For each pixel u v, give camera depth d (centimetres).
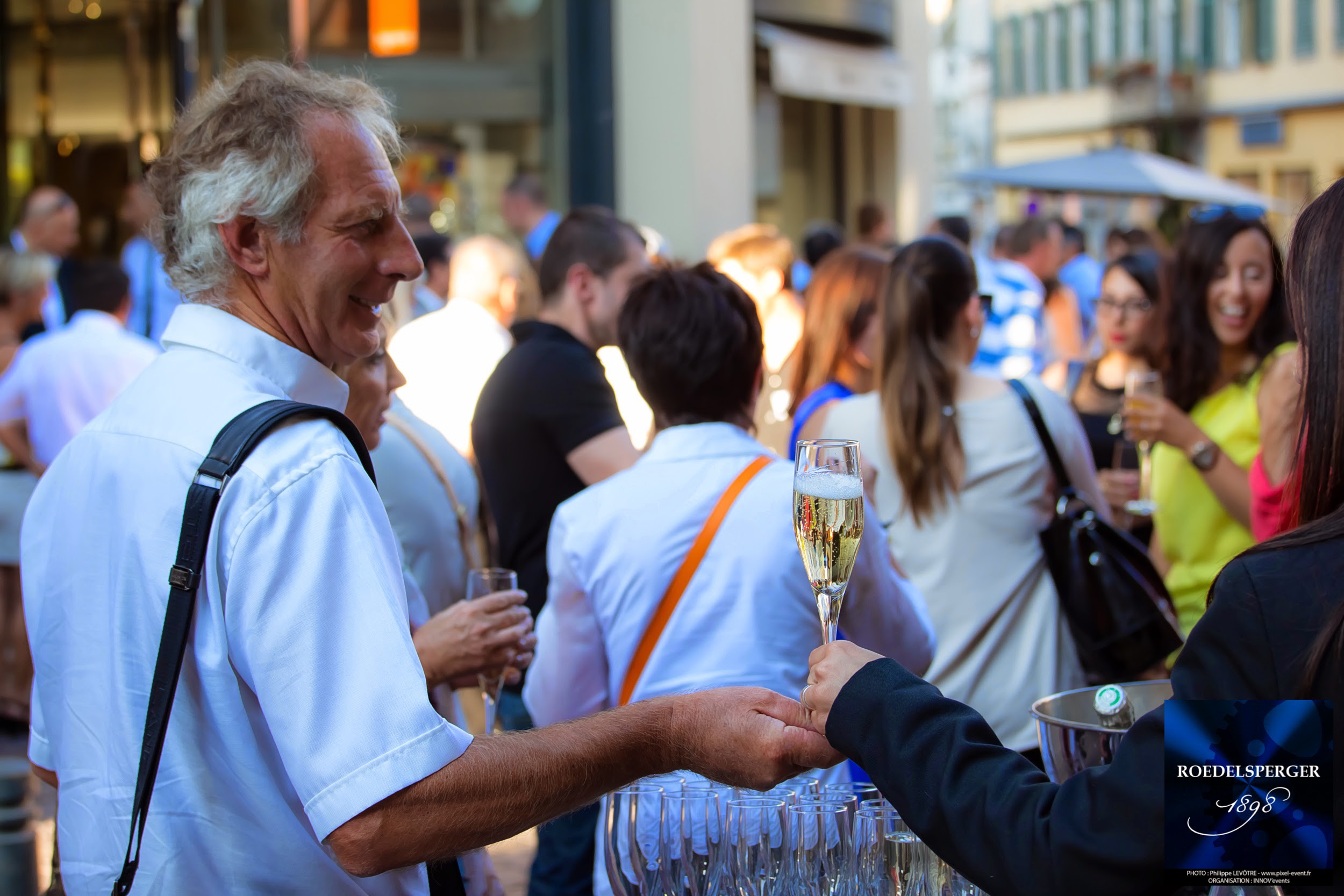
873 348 380
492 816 145
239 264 162
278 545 146
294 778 142
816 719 151
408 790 141
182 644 146
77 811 156
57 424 552
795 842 162
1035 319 761
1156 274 446
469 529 305
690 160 968
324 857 155
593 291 354
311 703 142
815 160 1307
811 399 374
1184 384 371
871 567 235
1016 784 134
